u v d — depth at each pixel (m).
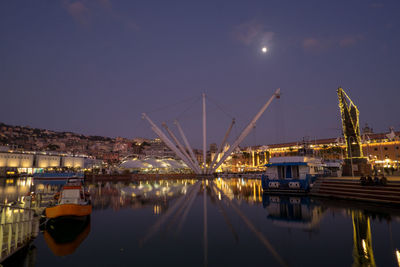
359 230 13.67
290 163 33.72
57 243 12.70
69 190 18.31
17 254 11.09
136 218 18.83
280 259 9.91
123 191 42.16
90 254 10.99
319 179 32.72
